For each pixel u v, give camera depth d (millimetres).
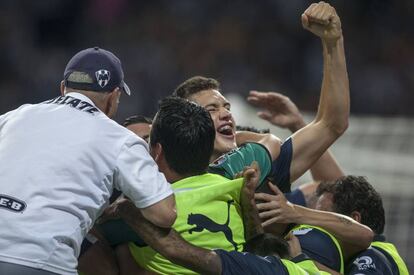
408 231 29734
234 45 46281
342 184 14672
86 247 12453
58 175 11297
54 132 11578
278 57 46312
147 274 12125
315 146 13586
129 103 40750
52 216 11141
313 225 12984
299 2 47812
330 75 13500
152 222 11406
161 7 47594
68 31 46562
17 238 10992
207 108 14094
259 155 13188
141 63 44344
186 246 11484
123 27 46875
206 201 12039
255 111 30562
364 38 47406
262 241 12266
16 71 43625
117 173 11445
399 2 48656
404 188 31109
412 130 31844
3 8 45594
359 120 32469
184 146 12039
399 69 46125
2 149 11602
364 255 13820
